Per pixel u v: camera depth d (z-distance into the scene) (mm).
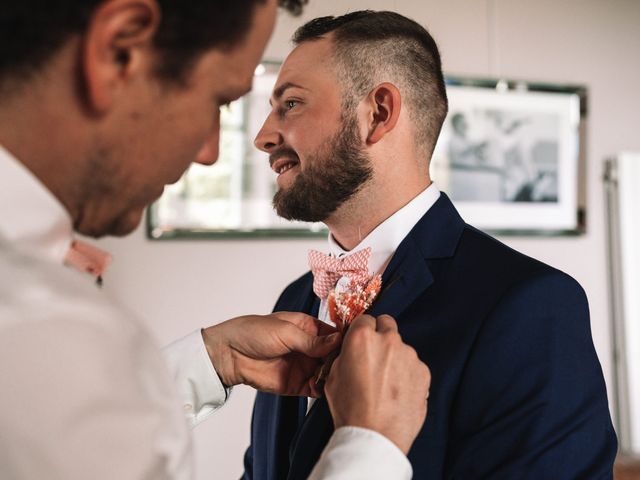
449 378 863
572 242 2705
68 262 490
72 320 422
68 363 413
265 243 2379
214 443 2350
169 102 479
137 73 463
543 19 2688
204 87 491
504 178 2607
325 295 1063
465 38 2590
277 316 906
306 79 1016
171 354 900
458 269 949
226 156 2312
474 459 829
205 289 2322
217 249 2336
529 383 839
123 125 469
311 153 1006
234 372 904
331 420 882
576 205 2688
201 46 475
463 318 889
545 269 899
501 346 849
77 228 506
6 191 426
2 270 421
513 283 880
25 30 429
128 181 490
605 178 2746
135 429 433
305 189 1017
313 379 865
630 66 2799
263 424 1102
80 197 482
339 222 1055
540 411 823
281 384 898
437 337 895
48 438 406
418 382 616
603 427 865
